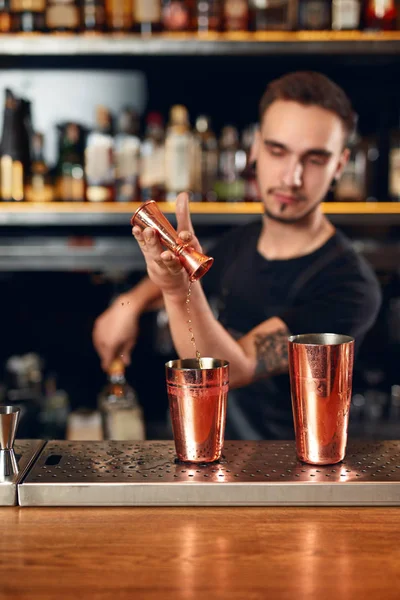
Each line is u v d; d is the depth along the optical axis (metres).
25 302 2.39
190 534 0.74
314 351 0.82
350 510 0.79
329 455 0.85
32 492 0.80
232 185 2.10
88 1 2.00
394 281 2.31
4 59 2.15
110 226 2.34
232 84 2.29
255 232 1.84
